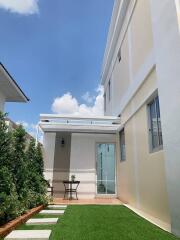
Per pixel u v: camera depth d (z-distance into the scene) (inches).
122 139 399.5
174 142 164.7
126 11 360.2
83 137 449.1
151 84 232.7
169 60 177.5
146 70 247.4
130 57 330.0
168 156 173.9
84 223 189.2
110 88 519.8
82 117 422.9
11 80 265.1
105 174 433.1
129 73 334.3
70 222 193.0
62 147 440.8
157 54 204.1
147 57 246.2
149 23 243.3
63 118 422.3
